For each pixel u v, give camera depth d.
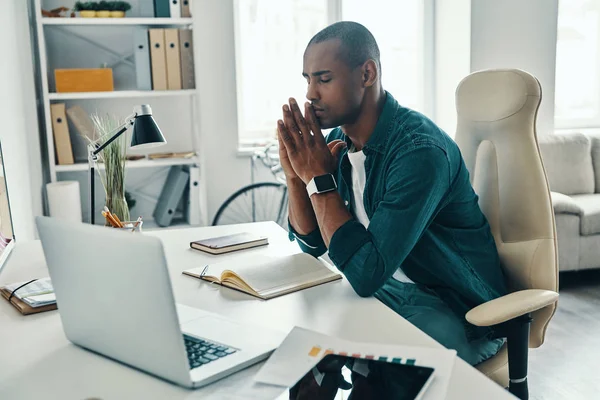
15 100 3.02
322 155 1.52
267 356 1.07
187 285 1.49
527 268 1.67
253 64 4.51
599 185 4.45
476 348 1.52
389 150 1.54
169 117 4.27
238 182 4.49
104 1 3.72
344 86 1.50
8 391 0.99
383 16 4.66
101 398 0.95
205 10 4.24
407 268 1.63
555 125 5.08
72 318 1.13
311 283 1.44
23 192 3.06
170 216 4.01
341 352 1.05
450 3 4.45
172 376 0.98
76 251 1.04
